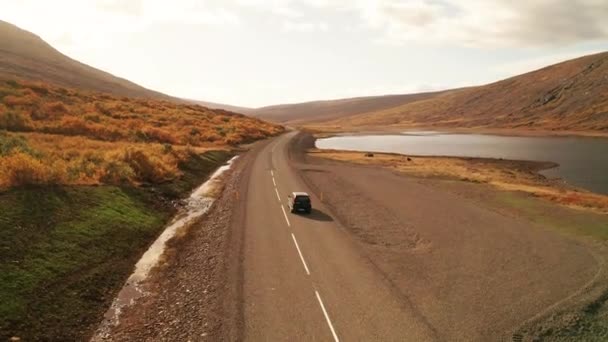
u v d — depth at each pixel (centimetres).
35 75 14250
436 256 2359
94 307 1694
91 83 18388
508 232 2789
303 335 1525
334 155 7881
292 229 2814
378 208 3462
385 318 1662
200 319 1634
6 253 1755
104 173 3238
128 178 3394
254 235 2667
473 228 2886
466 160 8050
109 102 9319
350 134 17425
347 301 1795
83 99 8594
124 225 2559
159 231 2755
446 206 3516
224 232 2736
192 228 2838
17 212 2112
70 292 1719
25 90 7312
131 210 2836
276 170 5472
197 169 4984
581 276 2088
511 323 1641
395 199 3797
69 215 2336
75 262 1948
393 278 2045
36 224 2092
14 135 4166
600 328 1625
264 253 2348
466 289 1936
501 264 2244
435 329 1590
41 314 1523
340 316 1667
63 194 2547
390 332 1563
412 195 3969
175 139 6694
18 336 1377
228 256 2294
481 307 1764
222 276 2030
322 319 1641
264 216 3141
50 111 6334
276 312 1688
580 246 2512
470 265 2228
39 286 1662
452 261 2283
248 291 1869
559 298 1853
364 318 1658
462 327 1606
